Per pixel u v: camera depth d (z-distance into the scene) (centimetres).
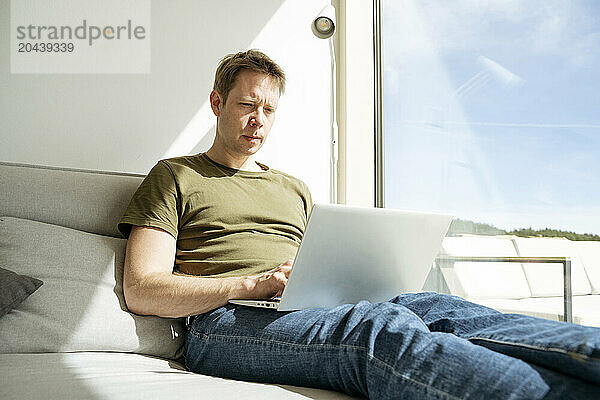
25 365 132
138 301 163
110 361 144
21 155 230
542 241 181
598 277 160
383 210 144
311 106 270
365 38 277
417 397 97
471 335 113
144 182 186
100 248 176
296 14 271
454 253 224
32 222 177
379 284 157
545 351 93
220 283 156
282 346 132
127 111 244
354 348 115
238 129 199
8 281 155
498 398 86
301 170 266
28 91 233
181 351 172
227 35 261
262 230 190
